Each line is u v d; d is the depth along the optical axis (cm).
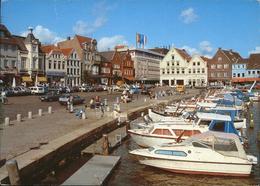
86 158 1977
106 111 3616
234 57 11325
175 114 3428
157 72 13725
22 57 7331
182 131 2148
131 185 1558
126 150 2188
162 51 14762
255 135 2792
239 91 6619
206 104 3684
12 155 1580
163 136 2161
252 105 5597
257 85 9050
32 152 1642
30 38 7575
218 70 10881
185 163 1686
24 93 5888
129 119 3391
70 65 8881
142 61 12512
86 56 9588
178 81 11331
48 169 1628
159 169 1731
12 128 2411
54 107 4088
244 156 1669
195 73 11069
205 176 1680
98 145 2225
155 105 4500
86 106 4012
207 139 1698
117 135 2472
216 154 1664
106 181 1557
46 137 2061
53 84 7962
